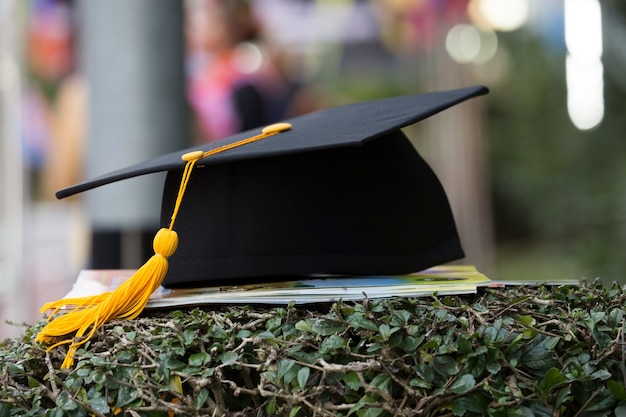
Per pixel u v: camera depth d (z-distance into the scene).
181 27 2.71
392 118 1.38
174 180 1.36
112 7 2.65
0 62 4.73
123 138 2.64
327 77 6.46
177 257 1.35
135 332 1.15
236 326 1.14
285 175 1.39
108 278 1.46
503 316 1.17
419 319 1.13
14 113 4.68
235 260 1.36
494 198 8.94
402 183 1.52
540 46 7.87
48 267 4.35
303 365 1.08
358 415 1.04
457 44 8.23
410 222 1.52
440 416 1.08
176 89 2.69
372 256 1.44
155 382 1.09
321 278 1.42
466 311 1.16
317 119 1.51
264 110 5.60
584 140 5.03
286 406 1.07
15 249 4.36
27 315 4.13
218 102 5.39
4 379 1.13
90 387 1.14
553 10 6.94
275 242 1.37
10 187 4.54
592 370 1.07
